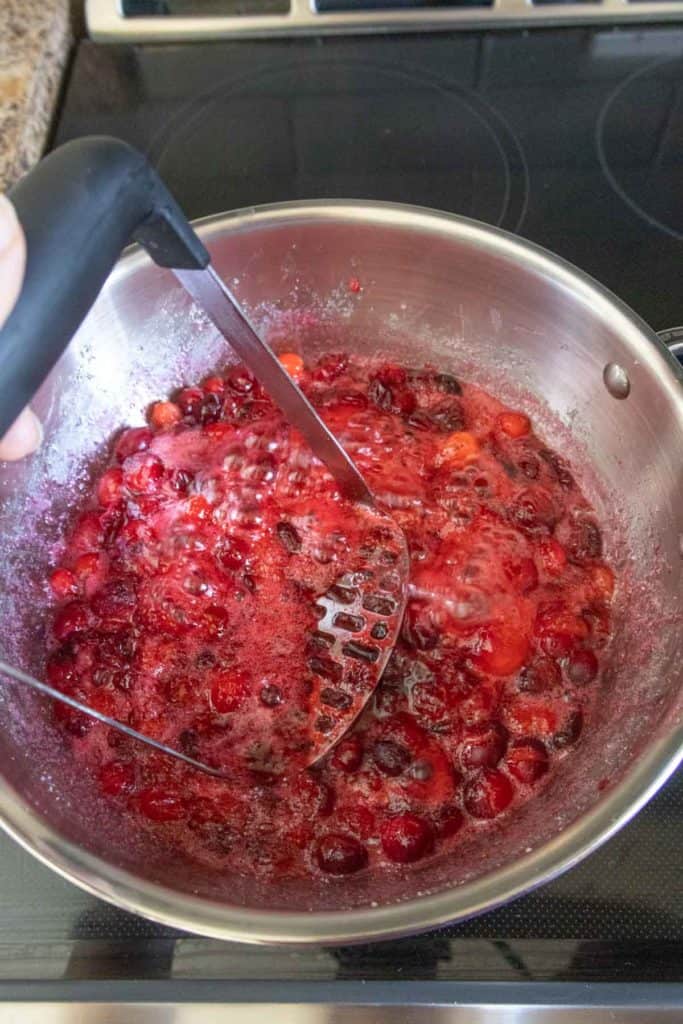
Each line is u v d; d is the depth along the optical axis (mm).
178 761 856
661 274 1121
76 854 657
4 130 1229
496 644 904
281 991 702
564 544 1000
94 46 1396
